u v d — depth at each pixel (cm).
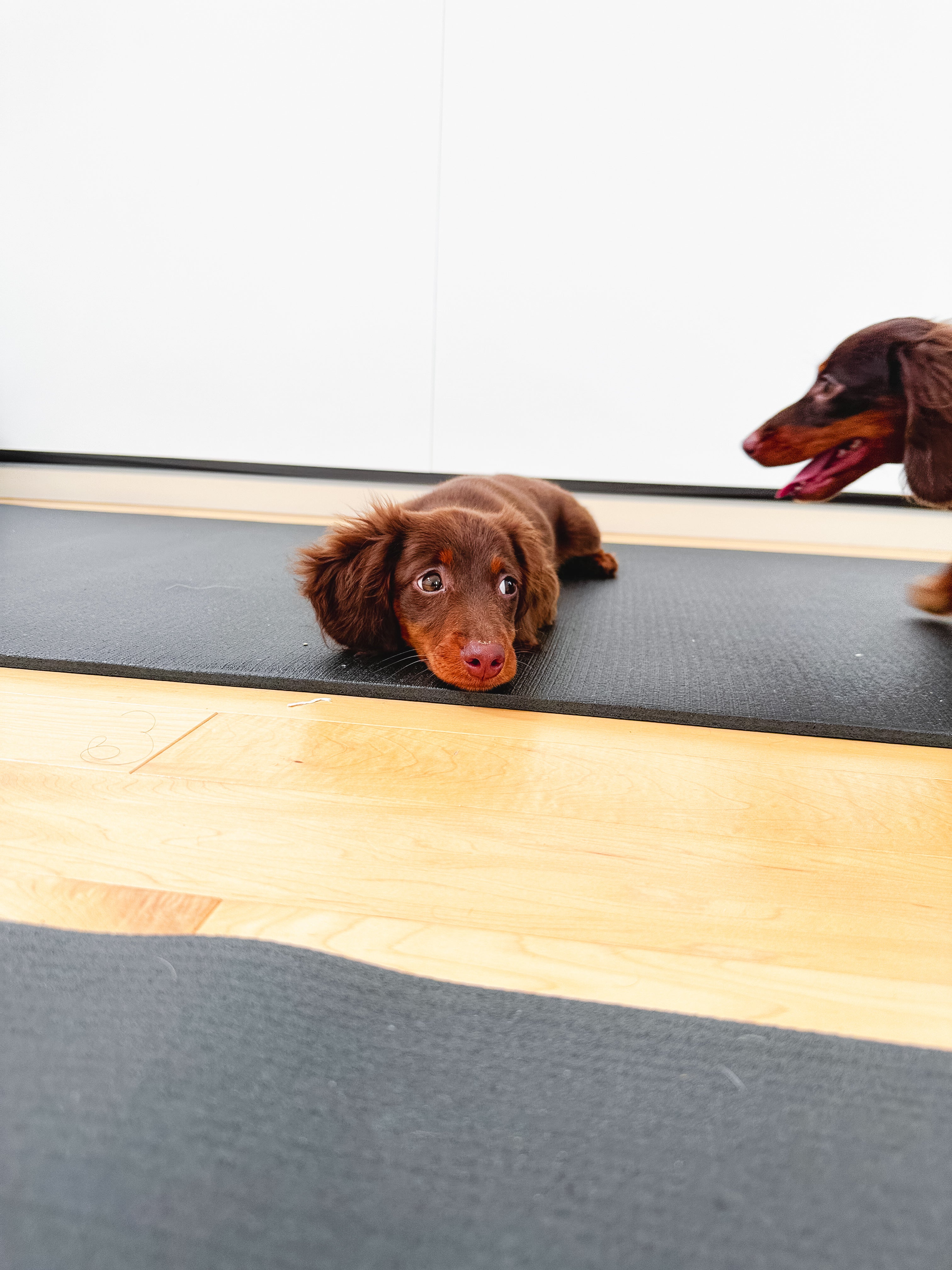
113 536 350
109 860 113
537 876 113
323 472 429
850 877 116
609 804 135
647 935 102
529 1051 81
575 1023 85
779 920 106
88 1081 73
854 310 388
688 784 144
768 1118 74
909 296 385
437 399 419
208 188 410
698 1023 86
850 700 181
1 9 404
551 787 141
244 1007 84
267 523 396
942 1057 83
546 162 389
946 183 372
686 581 308
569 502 304
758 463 271
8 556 304
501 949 98
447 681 177
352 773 143
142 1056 77
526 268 400
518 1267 59
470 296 406
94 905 103
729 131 378
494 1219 63
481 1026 84
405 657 200
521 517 213
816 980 95
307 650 204
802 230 383
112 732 156
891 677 198
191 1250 59
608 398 409
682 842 124
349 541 196
